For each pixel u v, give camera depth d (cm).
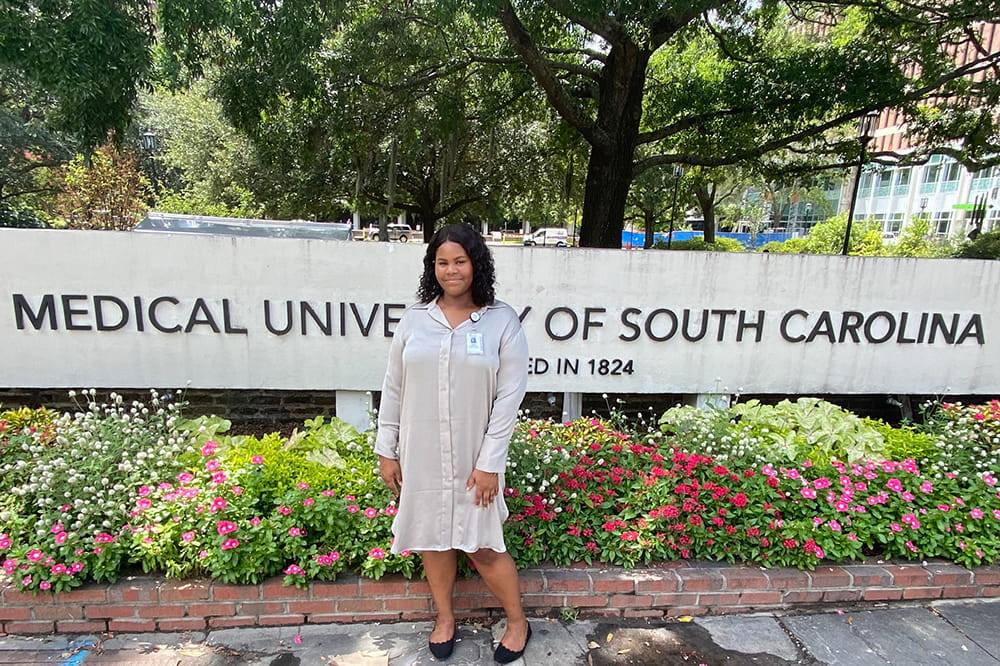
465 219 1952
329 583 228
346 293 381
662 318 405
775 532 252
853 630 237
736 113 917
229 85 747
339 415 402
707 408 381
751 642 228
